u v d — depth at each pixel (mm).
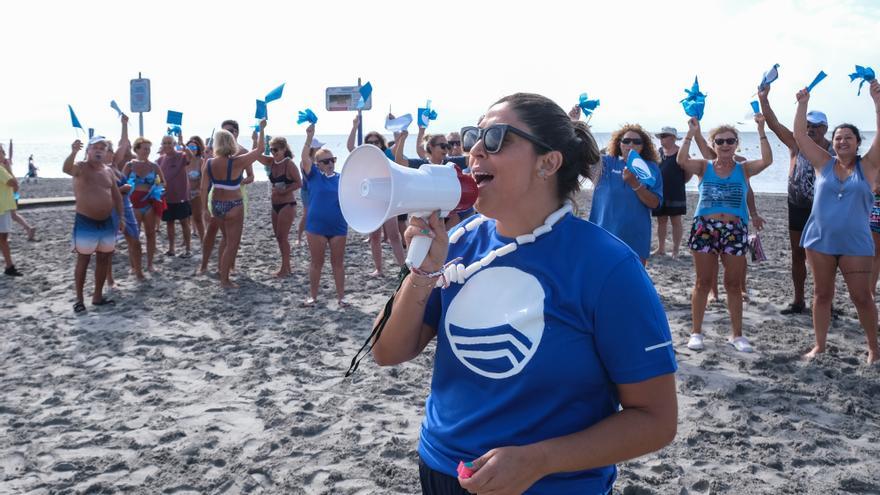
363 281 8344
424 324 1677
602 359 1382
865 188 4926
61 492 3385
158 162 9695
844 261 5094
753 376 4961
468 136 1565
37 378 5051
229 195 7781
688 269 9039
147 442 3938
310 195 6914
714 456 3734
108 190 7035
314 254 7012
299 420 4230
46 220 14734
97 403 4555
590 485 1429
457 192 1392
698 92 5402
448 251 1666
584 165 1529
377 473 3562
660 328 1355
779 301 7211
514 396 1404
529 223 1502
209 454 3779
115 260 9719
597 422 1389
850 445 3865
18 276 8711
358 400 4570
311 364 5332
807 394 4602
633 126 5270
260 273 8852
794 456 3715
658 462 3654
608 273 1355
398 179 1308
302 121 6789
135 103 12992
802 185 6332
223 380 4977
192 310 6973
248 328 6309
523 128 1437
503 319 1428
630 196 5309
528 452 1279
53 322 6574
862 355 5340
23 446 3904
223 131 7703
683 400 4547
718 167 5461
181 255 9961
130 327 6383
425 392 4734
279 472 3584
